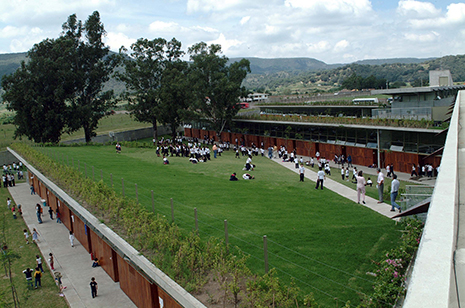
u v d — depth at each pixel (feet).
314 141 184.34
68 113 204.13
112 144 195.72
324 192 95.30
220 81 203.92
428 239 11.50
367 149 158.20
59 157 136.87
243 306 34.50
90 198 69.92
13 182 155.43
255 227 62.03
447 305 8.17
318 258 50.42
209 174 118.62
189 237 49.70
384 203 82.48
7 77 194.08
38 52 208.54
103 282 69.10
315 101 225.35
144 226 52.54
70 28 221.46
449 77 160.15
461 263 11.02
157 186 91.20
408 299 8.86
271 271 37.99
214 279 40.32
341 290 41.98
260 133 220.43
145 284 53.36
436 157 132.05
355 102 188.03
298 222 65.77
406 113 139.13
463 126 32.14
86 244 84.23
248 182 106.42
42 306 63.57
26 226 105.70
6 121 376.07
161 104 226.17
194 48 213.25
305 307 35.65
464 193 17.48
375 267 47.67
